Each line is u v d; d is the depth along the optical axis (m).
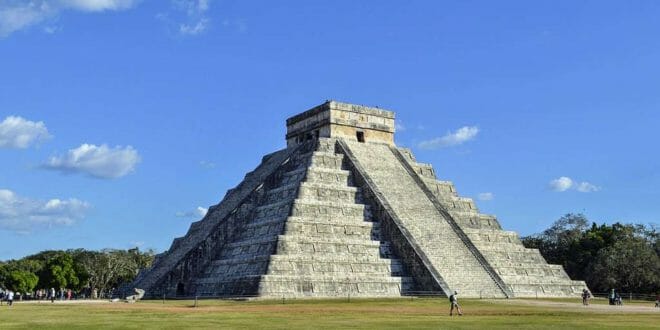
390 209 71.19
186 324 31.19
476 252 69.06
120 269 128.75
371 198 73.44
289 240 63.97
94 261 125.69
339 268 64.56
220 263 70.06
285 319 34.94
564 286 75.19
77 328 28.88
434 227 71.38
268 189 78.44
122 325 30.58
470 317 37.28
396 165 82.12
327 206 70.06
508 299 61.78
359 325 30.66
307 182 71.75
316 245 65.19
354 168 77.19
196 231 80.75
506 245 76.44
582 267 101.88
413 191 77.31
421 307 47.50
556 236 111.06
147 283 72.25
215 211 82.25
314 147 80.75
